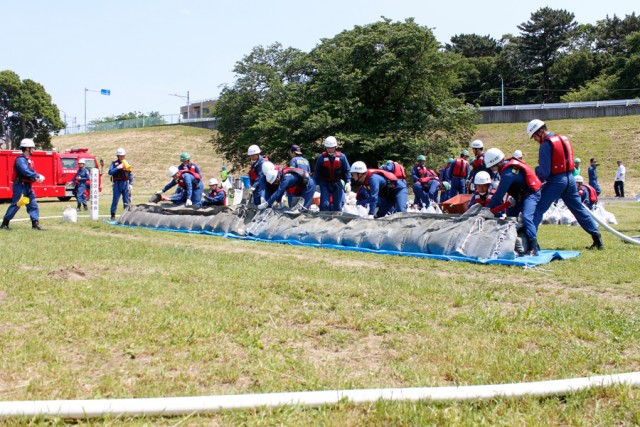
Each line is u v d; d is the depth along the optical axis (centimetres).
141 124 8256
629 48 7275
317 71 3753
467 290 667
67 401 318
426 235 980
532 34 8281
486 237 920
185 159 1609
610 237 1258
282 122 3469
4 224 1319
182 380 379
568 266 845
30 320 507
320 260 903
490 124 5662
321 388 368
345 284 687
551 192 970
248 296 610
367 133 3416
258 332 488
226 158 4372
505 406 337
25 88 7056
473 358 423
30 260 815
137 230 1404
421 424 314
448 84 3947
